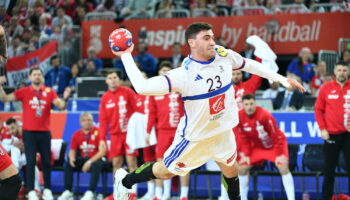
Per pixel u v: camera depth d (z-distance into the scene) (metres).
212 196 20.88
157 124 19.39
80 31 29.98
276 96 22.66
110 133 19.81
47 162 19.70
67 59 29.66
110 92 19.84
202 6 30.62
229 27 28.09
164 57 28.97
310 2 29.64
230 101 10.73
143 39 28.75
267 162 20.03
